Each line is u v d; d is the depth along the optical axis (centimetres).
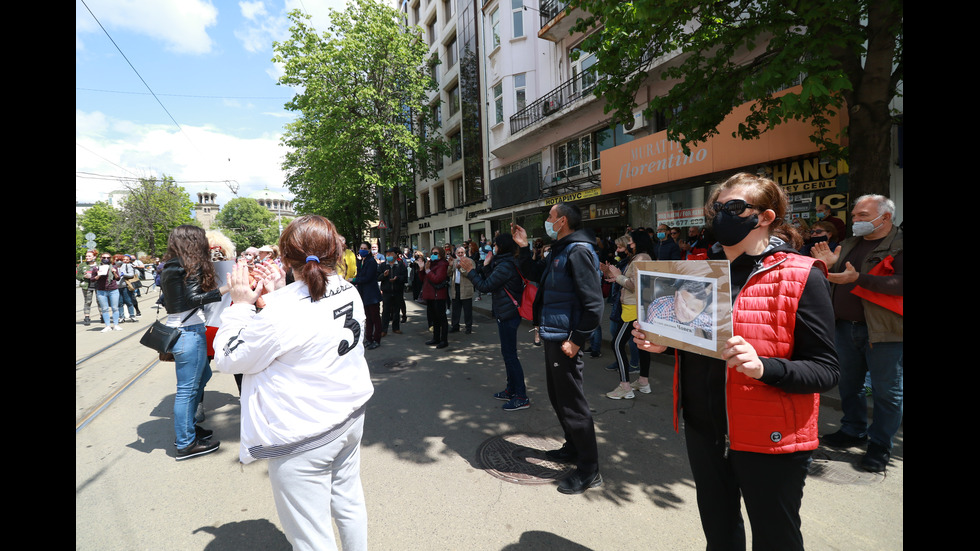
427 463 324
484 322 981
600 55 546
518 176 1642
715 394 155
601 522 250
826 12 418
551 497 276
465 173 2177
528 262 410
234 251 404
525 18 1589
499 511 262
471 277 448
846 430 335
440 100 2441
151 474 321
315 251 171
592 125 1311
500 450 342
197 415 416
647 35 489
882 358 286
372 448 351
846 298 320
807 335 135
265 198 10481
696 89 570
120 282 1121
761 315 144
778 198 146
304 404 163
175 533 252
